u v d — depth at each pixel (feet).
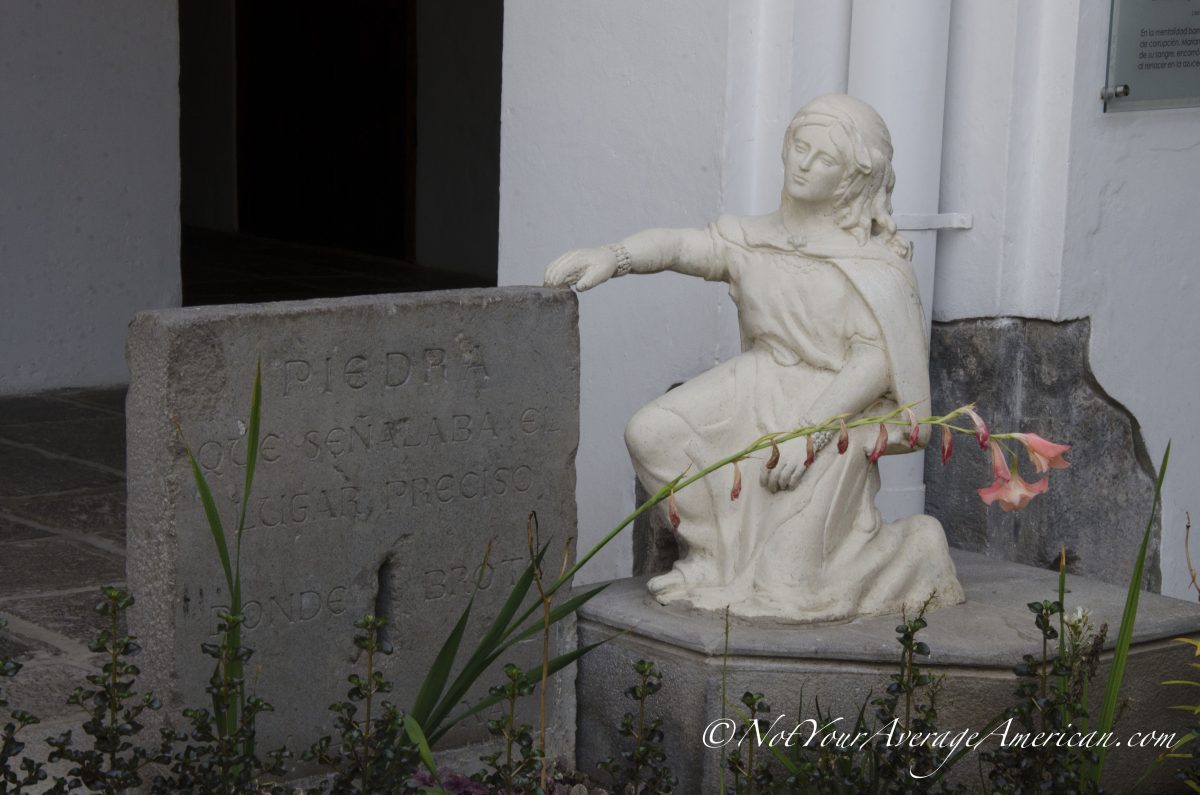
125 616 15.06
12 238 32.09
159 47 33.37
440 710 13.56
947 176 21.61
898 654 15.43
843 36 20.81
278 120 54.34
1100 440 21.93
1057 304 21.15
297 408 15.01
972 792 15.61
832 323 16.46
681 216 21.18
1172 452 22.66
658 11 21.17
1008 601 17.17
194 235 55.62
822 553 16.26
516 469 16.47
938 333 21.95
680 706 15.65
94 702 15.37
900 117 20.65
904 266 16.58
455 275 47.83
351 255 51.57
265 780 15.30
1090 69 20.83
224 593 14.85
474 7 46.55
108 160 33.06
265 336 14.74
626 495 22.07
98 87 32.73
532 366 16.39
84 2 32.30
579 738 16.92
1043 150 21.04
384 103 50.39
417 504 15.89
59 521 23.54
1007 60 20.93
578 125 22.44
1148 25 21.15
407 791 12.67
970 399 21.80
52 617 19.19
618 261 16.78
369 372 15.40
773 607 15.89
